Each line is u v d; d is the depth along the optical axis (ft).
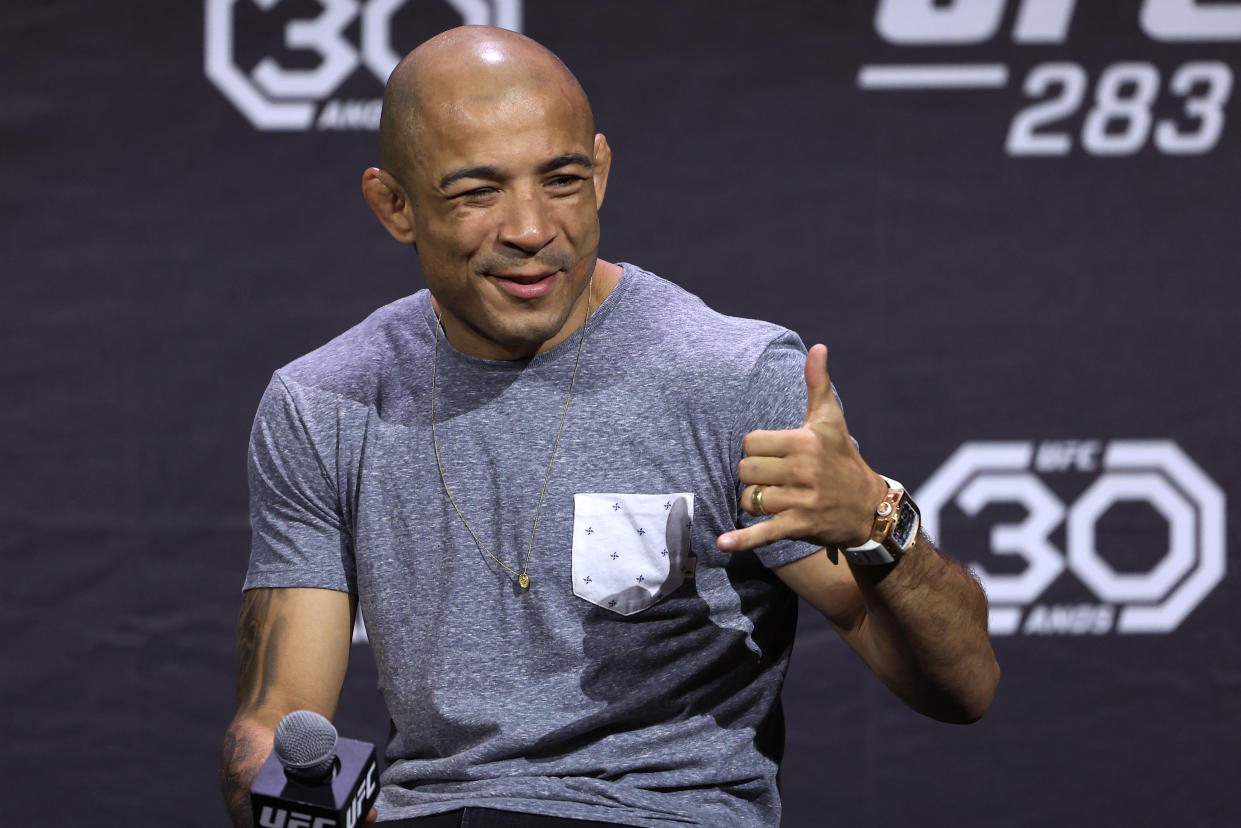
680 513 16.31
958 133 30.66
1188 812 31.32
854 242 30.86
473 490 16.69
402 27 30.50
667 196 30.78
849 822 31.58
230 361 30.73
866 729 31.58
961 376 30.89
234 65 30.45
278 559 17.35
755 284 30.86
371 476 16.99
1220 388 30.81
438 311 17.93
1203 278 30.73
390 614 16.84
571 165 15.69
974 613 15.52
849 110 30.71
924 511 31.01
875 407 30.94
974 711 16.28
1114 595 31.12
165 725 31.01
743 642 16.63
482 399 16.96
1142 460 30.94
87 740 30.91
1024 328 30.86
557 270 15.72
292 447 17.31
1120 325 30.78
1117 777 31.35
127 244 30.48
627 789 15.79
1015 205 30.71
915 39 30.63
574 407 16.70
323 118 30.58
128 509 30.76
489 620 16.48
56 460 30.58
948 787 31.53
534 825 15.07
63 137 30.30
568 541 16.37
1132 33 30.48
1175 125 30.58
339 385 17.49
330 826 12.92
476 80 15.55
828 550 15.46
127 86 30.32
